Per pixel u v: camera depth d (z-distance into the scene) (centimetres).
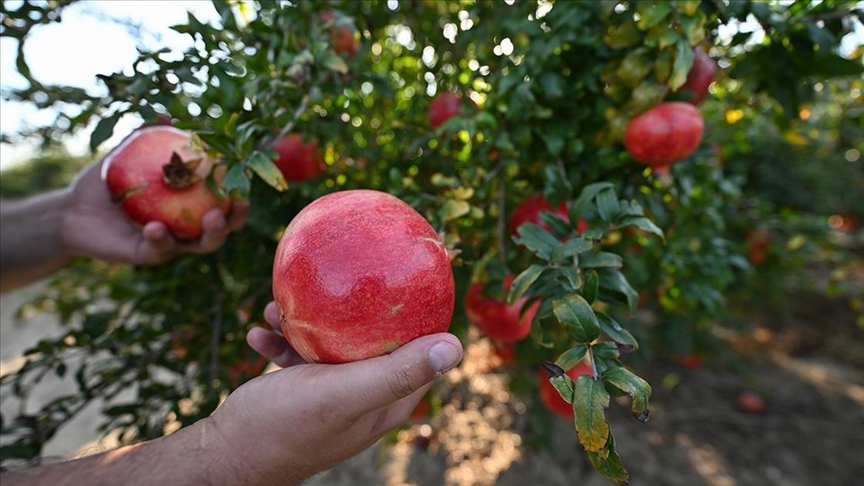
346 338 24
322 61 36
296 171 46
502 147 37
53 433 42
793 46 40
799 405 114
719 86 57
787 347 140
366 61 51
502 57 43
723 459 97
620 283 28
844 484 91
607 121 39
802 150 132
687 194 50
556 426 103
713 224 69
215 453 26
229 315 48
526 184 41
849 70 40
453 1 52
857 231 203
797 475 94
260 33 39
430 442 98
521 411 103
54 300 66
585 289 26
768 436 104
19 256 49
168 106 34
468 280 46
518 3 41
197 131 31
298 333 25
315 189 47
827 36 36
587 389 21
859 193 175
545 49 37
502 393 108
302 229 25
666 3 33
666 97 38
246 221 43
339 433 26
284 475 27
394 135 52
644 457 97
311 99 37
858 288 151
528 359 54
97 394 44
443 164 47
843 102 76
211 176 35
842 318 151
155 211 37
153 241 39
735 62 45
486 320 39
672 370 126
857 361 133
